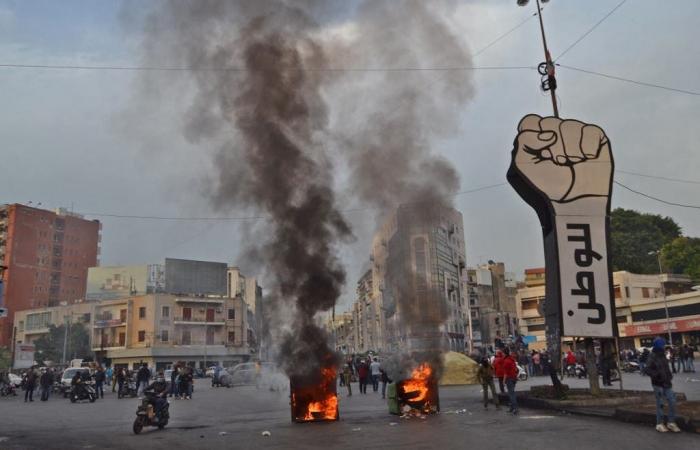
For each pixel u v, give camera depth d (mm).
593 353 15609
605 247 15766
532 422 12180
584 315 15430
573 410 13695
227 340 72375
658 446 8773
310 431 12062
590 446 8922
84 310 73188
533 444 9258
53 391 34344
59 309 75750
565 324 15375
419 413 14781
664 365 10312
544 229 16516
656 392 10352
